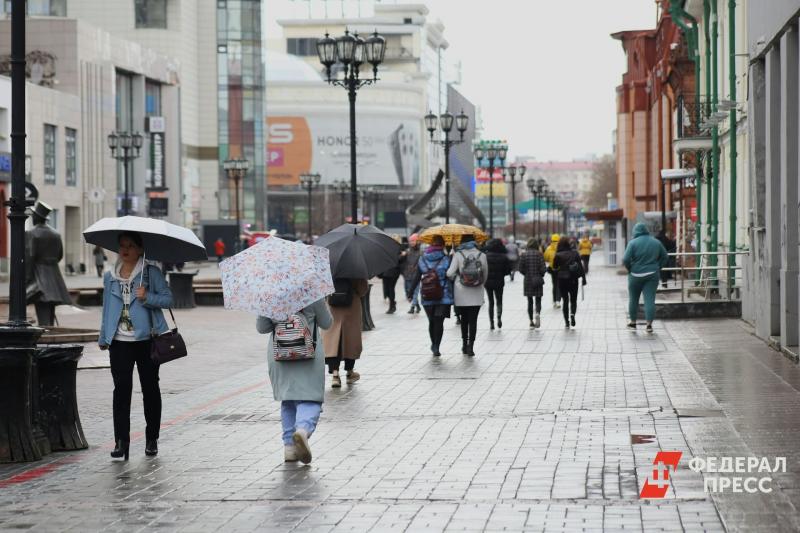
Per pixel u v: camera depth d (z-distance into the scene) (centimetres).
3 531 2375
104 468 3066
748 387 4181
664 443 3109
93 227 3206
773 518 2234
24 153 3241
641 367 5009
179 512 2506
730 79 8462
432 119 13538
